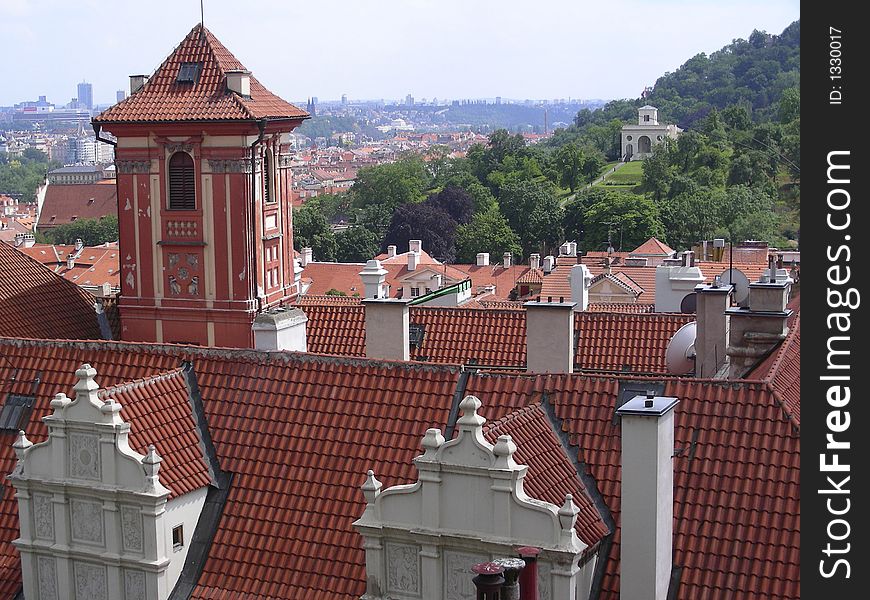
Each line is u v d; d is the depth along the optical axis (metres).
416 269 171.62
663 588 29.81
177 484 34.06
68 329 58.84
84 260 191.75
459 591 29.97
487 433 31.12
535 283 151.12
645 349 54.84
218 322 60.12
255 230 59.75
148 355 39.44
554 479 31.61
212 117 58.22
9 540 36.34
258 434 36.19
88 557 33.62
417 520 30.22
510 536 29.23
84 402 33.41
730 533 30.64
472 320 56.84
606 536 31.31
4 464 38.41
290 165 63.34
